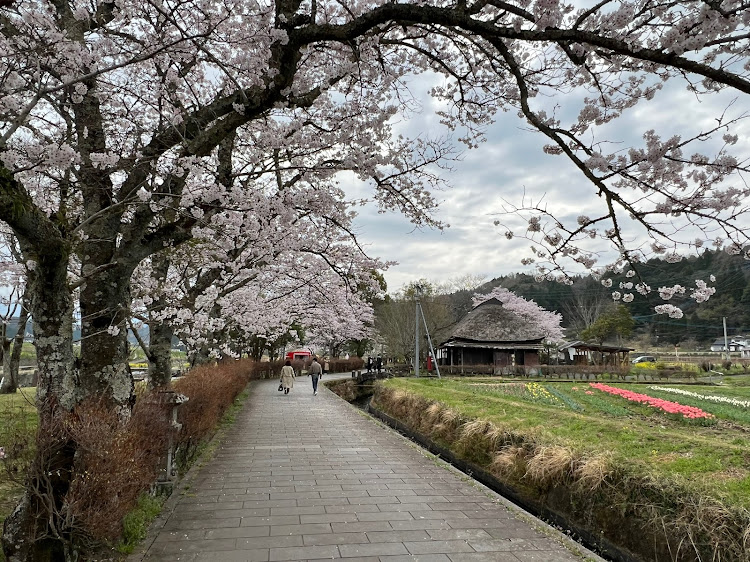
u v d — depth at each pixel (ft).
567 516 18.99
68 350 11.07
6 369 43.24
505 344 110.01
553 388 57.82
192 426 22.09
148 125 21.56
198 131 14.85
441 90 22.07
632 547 15.75
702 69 8.46
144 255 15.30
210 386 28.40
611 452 19.30
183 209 15.26
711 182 10.53
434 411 36.35
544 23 10.23
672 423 33.63
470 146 23.35
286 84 13.16
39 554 10.10
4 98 11.59
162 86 16.94
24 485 10.66
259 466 23.43
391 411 49.26
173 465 18.92
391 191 22.41
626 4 9.98
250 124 22.21
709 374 103.45
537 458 21.56
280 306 46.21
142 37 18.40
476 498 18.48
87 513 10.49
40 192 16.80
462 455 29.07
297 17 12.51
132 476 12.56
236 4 15.10
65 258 10.42
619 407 41.37
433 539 14.21
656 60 8.84
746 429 30.76
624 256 12.10
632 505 16.21
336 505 17.38
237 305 41.06
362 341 138.82
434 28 16.29
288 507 17.06
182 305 24.63
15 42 13.24
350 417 41.78
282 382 64.85
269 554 12.87
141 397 17.24
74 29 15.15
